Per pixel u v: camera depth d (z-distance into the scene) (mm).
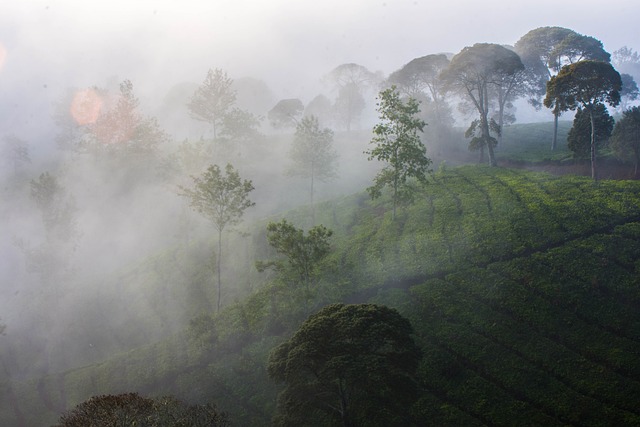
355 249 57844
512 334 40031
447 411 34719
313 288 47438
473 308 43625
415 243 55406
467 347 39688
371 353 30781
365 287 50031
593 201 55656
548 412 33500
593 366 36031
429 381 37594
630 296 41438
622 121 71938
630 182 59594
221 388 43000
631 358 35812
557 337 39250
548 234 50812
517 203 58594
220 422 30844
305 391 32531
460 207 61500
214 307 58125
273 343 46094
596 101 65812
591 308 41125
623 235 48531
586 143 72875
